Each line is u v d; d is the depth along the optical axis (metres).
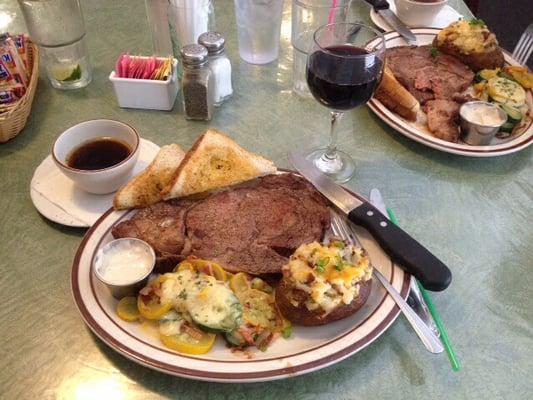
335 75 0.53
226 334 0.43
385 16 0.86
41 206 0.56
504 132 0.67
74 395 0.42
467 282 0.51
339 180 0.61
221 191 0.55
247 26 0.75
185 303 0.43
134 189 0.52
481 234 0.56
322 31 0.60
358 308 0.45
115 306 0.46
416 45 0.82
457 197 0.60
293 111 0.71
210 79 0.66
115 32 0.85
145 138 0.66
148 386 0.43
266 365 0.40
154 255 0.47
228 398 0.42
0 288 0.49
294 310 0.44
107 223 0.51
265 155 0.64
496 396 0.43
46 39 0.69
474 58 0.76
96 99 0.72
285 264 0.47
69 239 0.54
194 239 0.50
